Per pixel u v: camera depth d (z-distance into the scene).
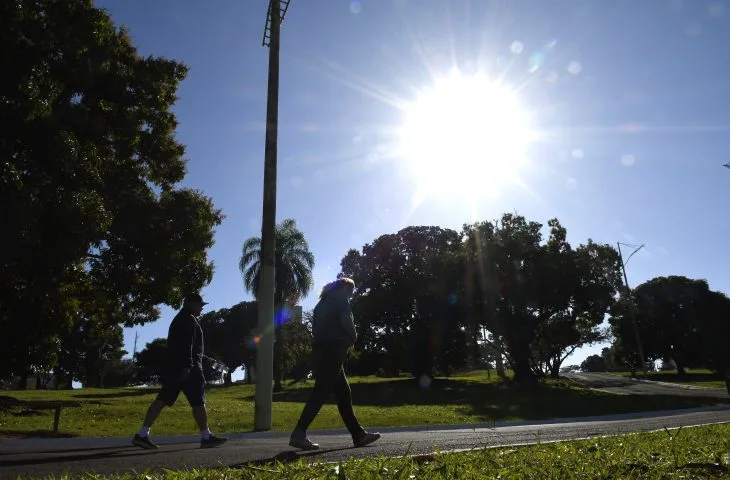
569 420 18.95
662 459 5.02
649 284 78.06
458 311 47.56
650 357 79.12
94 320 23.75
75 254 16.02
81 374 83.44
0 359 18.12
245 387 51.94
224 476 4.14
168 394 6.66
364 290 55.00
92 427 11.94
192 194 22.20
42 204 14.98
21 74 14.62
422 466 4.49
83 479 4.15
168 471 4.27
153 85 19.98
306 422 6.00
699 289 75.38
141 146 20.83
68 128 16.92
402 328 53.75
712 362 74.06
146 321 23.48
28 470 4.83
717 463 4.79
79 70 17.14
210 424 12.88
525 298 44.41
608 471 4.48
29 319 17.97
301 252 44.84
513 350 47.78
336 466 4.38
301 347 61.47
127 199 19.92
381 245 53.91
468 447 6.56
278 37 14.34
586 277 45.41
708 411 23.72
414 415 18.41
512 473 4.25
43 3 16.53
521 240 45.25
